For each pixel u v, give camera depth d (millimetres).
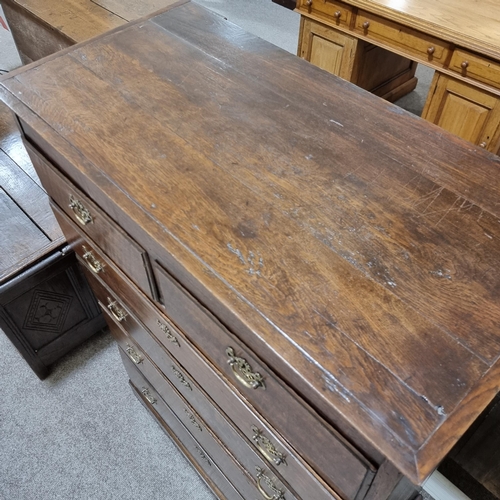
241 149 719
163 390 1129
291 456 656
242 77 856
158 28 973
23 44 1949
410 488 660
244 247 590
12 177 1447
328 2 1849
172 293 679
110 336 1572
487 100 1579
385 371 480
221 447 973
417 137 749
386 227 616
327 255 583
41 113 771
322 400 487
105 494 1244
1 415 1375
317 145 729
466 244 601
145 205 637
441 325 518
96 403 1411
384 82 2240
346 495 590
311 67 888
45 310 1316
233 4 3008
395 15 1630
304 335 510
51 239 1269
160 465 1298
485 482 1149
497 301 543
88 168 686
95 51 908
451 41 1526
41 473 1274
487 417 1034
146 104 792
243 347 576
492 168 702
